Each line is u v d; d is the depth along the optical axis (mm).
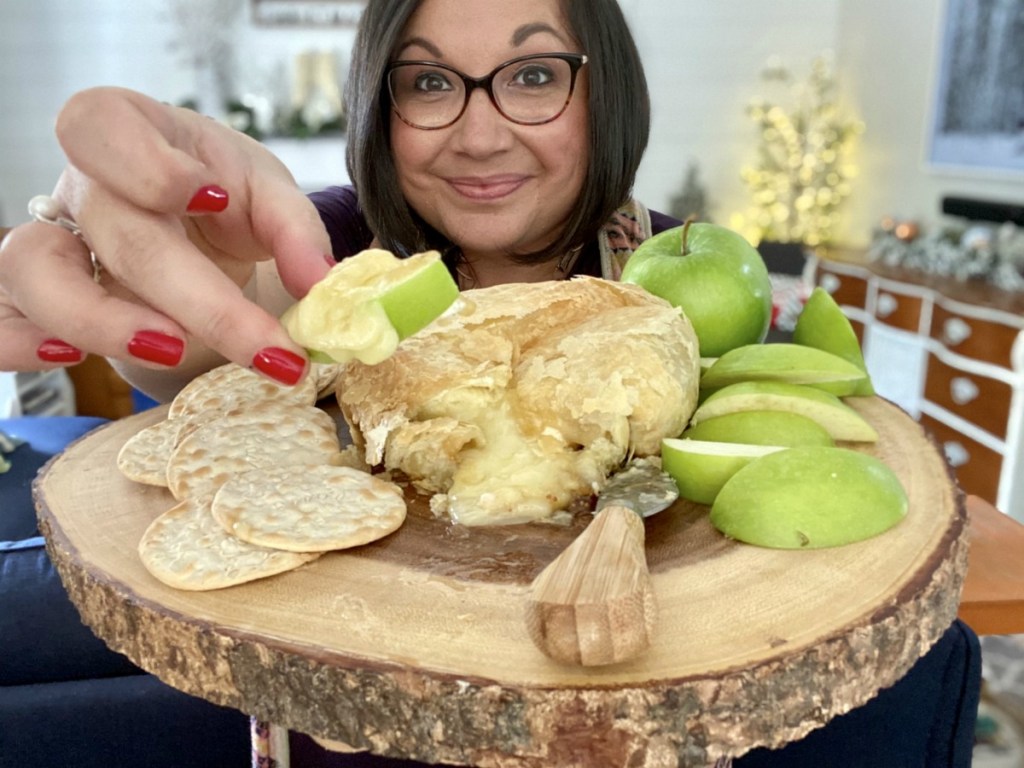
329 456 341
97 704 477
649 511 295
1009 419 1119
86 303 244
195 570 257
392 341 258
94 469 345
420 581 257
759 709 212
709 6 2004
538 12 454
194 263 244
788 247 1510
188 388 403
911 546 265
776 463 282
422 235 546
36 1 1763
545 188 502
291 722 229
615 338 340
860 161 1938
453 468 328
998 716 677
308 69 1845
